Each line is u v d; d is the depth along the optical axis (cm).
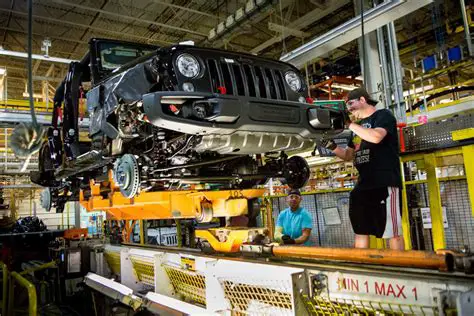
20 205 1891
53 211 1930
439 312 156
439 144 356
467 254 176
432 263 184
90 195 536
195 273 299
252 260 248
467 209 416
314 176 1052
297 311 197
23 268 569
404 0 399
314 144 355
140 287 414
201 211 337
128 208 461
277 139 321
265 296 236
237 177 381
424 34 1008
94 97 388
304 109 320
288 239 347
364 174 298
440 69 741
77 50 1472
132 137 340
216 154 364
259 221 718
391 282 177
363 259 212
